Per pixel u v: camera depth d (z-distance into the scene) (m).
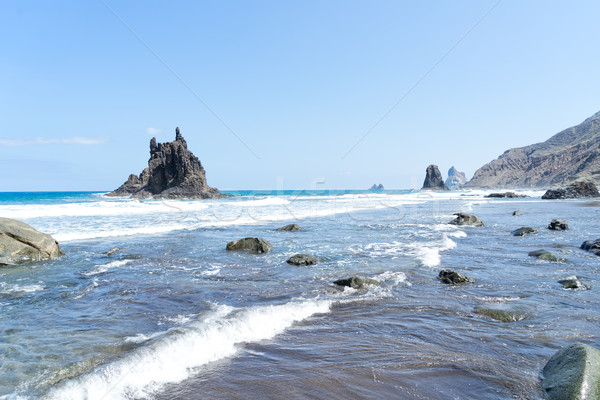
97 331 5.91
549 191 64.62
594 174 103.44
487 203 49.88
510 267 10.78
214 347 5.28
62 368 4.59
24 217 25.45
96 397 3.97
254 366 4.79
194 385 4.30
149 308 7.15
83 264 11.33
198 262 11.77
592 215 28.62
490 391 4.17
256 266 11.20
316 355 5.13
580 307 7.13
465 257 12.34
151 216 27.66
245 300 7.71
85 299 7.75
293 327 6.20
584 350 4.37
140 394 4.07
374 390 4.20
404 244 15.25
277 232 19.25
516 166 197.12
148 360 4.71
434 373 4.60
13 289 8.50
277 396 4.07
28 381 4.25
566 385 3.98
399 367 4.76
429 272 10.20
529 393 4.11
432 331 6.02
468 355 5.11
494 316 6.68
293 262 11.48
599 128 169.62
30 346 5.27
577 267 10.68
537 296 7.88
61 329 5.99
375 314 6.87
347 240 16.53
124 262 11.62
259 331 5.93
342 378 4.47
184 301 7.62
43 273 10.11
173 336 5.32
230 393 4.13
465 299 7.76
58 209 29.75
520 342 5.54
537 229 19.83
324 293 8.24
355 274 10.01
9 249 11.31
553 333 5.86
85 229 19.36
